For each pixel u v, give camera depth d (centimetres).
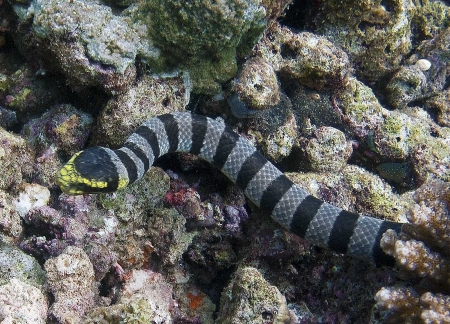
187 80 80
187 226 81
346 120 85
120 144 79
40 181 79
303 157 84
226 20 75
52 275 72
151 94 79
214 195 82
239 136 81
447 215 70
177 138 79
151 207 79
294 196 78
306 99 85
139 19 76
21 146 78
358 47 88
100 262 75
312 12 88
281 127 83
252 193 80
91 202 77
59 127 79
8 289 70
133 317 71
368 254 75
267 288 72
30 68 81
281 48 84
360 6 85
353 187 83
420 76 89
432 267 70
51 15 74
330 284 78
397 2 86
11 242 75
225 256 80
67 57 75
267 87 80
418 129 87
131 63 77
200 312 78
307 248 79
